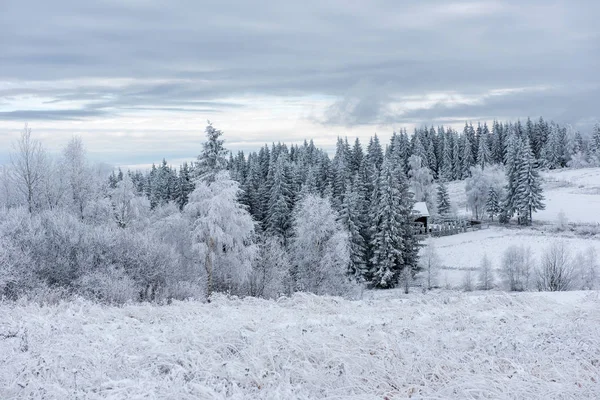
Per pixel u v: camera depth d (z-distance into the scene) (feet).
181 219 118.73
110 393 18.71
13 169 115.75
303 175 274.98
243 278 105.19
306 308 37.68
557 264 135.13
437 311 34.94
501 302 38.06
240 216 107.45
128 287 68.85
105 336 27.50
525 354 23.47
